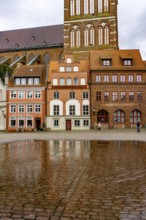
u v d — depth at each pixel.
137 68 65.88
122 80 65.69
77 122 65.06
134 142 27.62
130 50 70.75
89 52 74.12
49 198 7.80
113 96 65.31
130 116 64.88
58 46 89.75
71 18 79.94
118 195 8.10
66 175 11.01
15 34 99.94
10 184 9.48
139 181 9.95
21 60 88.31
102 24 77.38
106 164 13.65
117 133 45.56
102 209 6.84
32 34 97.56
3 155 17.25
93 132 50.31
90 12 78.75
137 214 6.49
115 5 77.31
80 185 9.34
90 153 18.31
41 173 11.41
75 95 65.50
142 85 65.06
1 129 66.62
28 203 7.34
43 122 65.56
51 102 65.75
